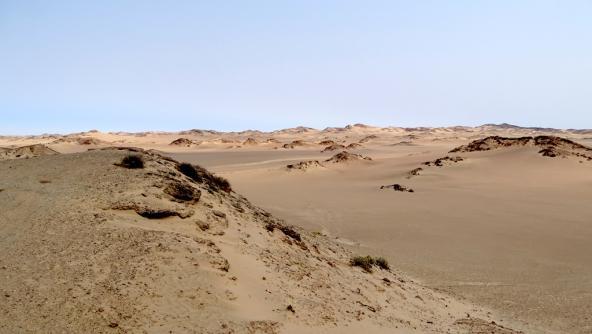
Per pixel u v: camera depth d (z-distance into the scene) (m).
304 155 135.62
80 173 19.67
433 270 28.38
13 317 10.52
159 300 12.30
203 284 13.42
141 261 13.62
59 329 10.49
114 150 23.67
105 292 12.02
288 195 60.97
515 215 45.91
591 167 75.44
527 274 27.81
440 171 78.94
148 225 16.19
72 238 14.35
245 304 13.45
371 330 14.95
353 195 60.94
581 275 27.56
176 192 18.39
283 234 21.42
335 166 94.31
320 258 21.09
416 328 16.83
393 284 22.06
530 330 19.34
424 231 39.31
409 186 67.81
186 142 171.25
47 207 16.31
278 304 14.23
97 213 16.11
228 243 17.14
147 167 20.66
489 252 32.72
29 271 12.40
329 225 41.62
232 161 115.88
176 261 14.04
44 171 20.36
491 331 17.80
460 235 37.94
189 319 11.88
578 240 35.88
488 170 78.31
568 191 59.78
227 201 21.94
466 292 24.70
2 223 15.32
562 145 88.00
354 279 20.11
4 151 37.41
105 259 13.42
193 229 16.89
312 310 14.67
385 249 33.09
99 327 10.88
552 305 22.69
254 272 15.70
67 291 11.76
